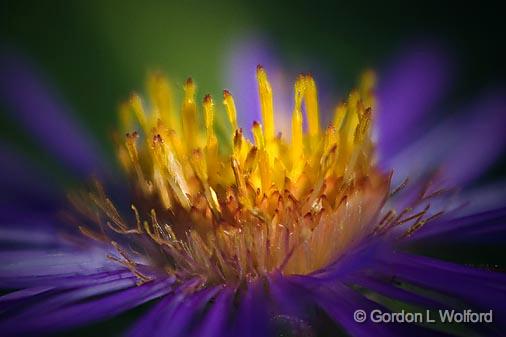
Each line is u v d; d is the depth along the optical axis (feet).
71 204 0.23
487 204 0.23
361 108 0.22
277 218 0.22
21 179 0.23
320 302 0.20
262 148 0.22
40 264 0.22
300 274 0.22
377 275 0.21
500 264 0.22
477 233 0.22
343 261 0.21
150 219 0.22
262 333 0.20
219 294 0.21
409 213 0.23
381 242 0.20
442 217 0.23
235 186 0.22
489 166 0.23
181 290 0.21
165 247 0.22
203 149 0.22
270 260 0.22
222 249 0.22
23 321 0.20
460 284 0.20
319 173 0.22
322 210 0.22
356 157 0.22
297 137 0.22
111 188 0.23
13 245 0.22
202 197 0.22
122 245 0.22
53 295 0.21
